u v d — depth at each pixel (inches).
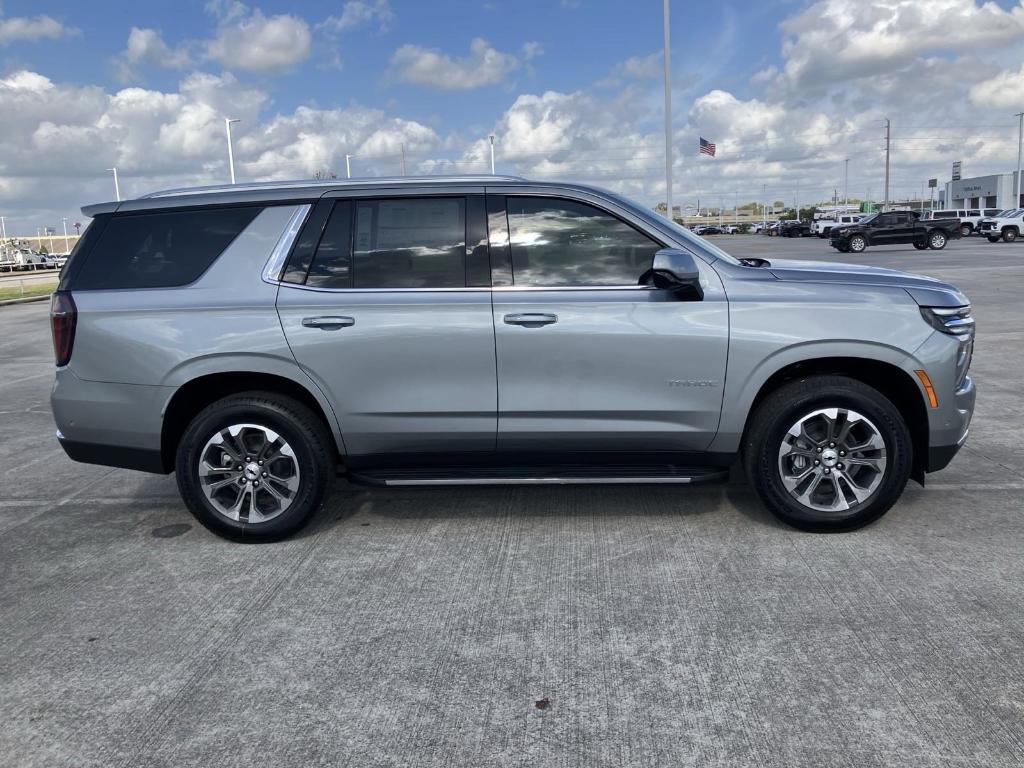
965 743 101.8
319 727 109.2
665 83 1024.9
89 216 175.8
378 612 142.0
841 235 1370.6
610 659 124.1
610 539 171.8
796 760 99.5
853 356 162.9
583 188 168.6
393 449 172.9
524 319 163.5
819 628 131.3
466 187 169.9
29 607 148.0
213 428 169.8
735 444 169.2
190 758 103.4
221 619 141.2
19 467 246.2
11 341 595.8
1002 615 133.9
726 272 166.6
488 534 176.9
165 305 168.6
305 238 170.2
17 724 111.8
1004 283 711.1
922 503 187.9
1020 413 273.7
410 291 167.2
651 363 164.4
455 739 105.7
